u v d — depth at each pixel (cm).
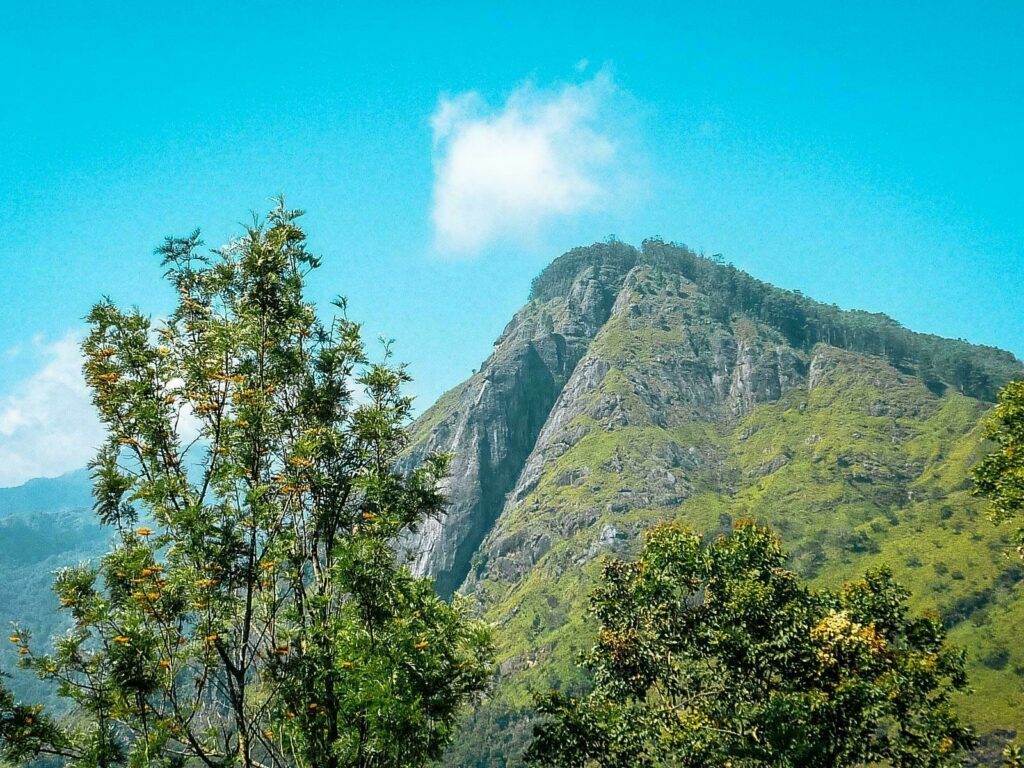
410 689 1823
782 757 2105
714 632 2556
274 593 2203
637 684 2783
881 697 2183
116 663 1814
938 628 2575
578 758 2512
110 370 2112
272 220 2361
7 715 1855
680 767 2438
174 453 2130
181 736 1902
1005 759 2125
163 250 2362
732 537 2858
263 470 2211
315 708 2008
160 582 1914
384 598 1997
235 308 2317
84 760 1831
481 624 2094
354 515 2341
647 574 2805
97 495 2019
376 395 2455
